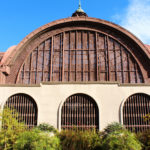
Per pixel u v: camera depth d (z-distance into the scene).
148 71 30.25
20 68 30.06
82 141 18.48
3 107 24.53
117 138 15.73
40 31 30.97
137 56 30.80
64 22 31.48
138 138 19.12
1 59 32.22
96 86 24.94
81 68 30.48
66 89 24.97
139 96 24.84
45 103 24.67
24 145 16.16
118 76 30.17
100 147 17.95
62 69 30.17
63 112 24.44
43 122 24.06
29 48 31.06
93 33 32.03
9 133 19.00
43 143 16.03
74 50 31.19
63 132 20.42
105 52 31.06
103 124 23.78
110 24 31.38
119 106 24.33
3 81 28.72
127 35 30.80
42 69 30.34
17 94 25.19
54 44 31.42
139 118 24.27
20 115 24.53
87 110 24.50
